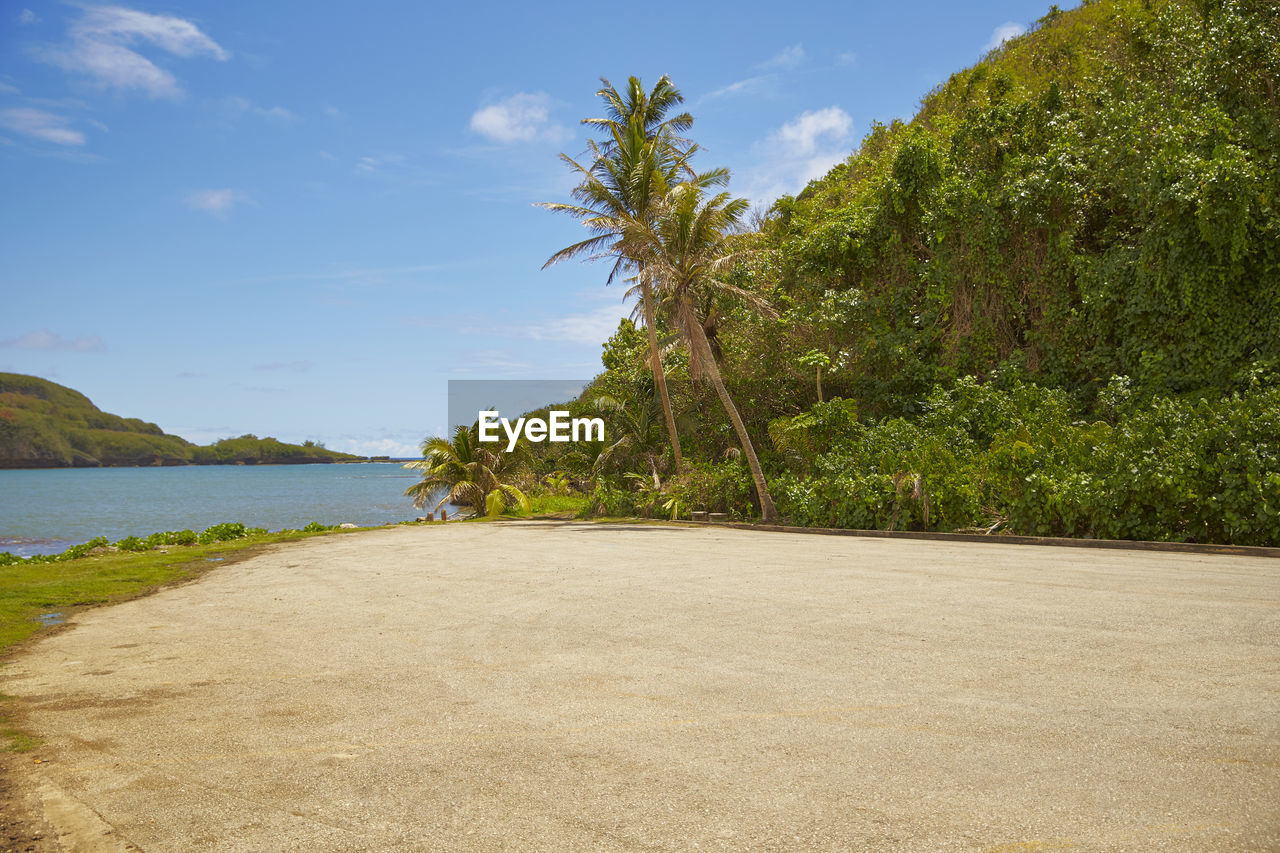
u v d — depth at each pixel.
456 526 23.38
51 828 2.91
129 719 4.31
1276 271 16.17
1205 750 3.27
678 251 21.80
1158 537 11.83
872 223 23.98
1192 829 2.59
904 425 18.52
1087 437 13.93
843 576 9.09
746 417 25.42
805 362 22.20
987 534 13.99
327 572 11.62
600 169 24.50
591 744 3.65
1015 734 3.55
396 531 21.47
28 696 4.89
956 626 5.97
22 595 9.59
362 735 3.91
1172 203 17.12
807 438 20.92
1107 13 27.78
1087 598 7.00
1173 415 12.52
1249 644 5.05
